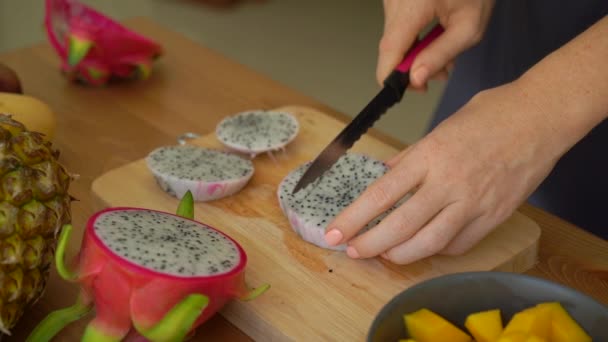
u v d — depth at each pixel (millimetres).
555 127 675
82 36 909
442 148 675
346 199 756
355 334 659
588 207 939
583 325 626
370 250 688
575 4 901
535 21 930
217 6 2037
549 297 632
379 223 688
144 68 947
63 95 927
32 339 617
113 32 916
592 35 679
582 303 625
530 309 625
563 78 675
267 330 662
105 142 859
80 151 844
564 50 682
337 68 1785
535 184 693
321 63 1803
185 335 615
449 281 628
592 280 742
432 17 821
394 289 697
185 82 966
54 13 940
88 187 798
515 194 688
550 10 917
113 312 614
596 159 914
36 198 600
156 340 601
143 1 2049
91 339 614
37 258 597
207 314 633
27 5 1972
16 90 836
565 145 682
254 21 1987
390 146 856
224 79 978
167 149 810
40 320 660
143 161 810
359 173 784
